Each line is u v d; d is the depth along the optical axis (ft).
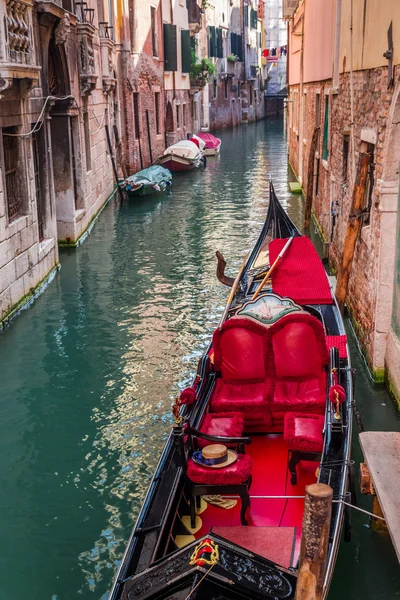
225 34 160.76
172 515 14.43
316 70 50.16
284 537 14.66
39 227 39.81
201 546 11.94
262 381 19.22
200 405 18.10
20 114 33.40
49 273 39.55
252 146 121.19
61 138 45.62
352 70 29.94
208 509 15.83
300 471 17.22
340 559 16.15
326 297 25.07
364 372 25.49
